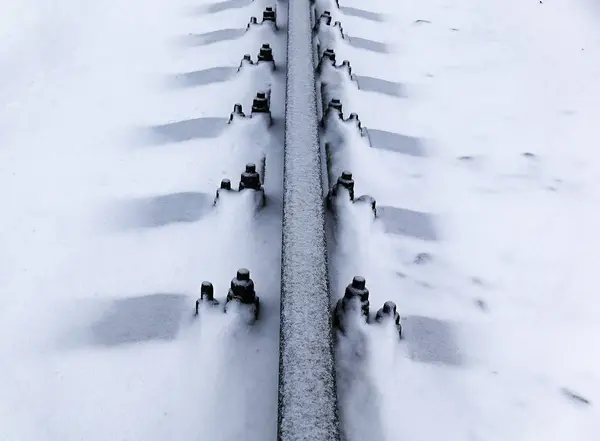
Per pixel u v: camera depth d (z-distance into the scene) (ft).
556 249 8.89
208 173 9.19
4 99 10.07
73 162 9.34
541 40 12.64
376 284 8.41
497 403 7.91
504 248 8.86
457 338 8.21
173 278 8.38
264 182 9.05
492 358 8.13
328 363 7.54
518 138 10.01
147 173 9.23
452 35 12.42
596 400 7.99
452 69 11.08
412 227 8.94
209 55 10.84
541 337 8.28
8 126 9.71
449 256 8.75
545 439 7.80
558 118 10.35
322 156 9.36
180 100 10.10
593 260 8.83
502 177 9.53
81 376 7.88
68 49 11.02
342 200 8.72
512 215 9.16
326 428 7.29
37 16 11.95
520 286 8.59
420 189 9.30
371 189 9.19
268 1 12.71
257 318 8.07
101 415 7.72
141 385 7.82
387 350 7.91
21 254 8.55
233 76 10.39
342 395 7.77
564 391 8.01
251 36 11.07
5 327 8.13
